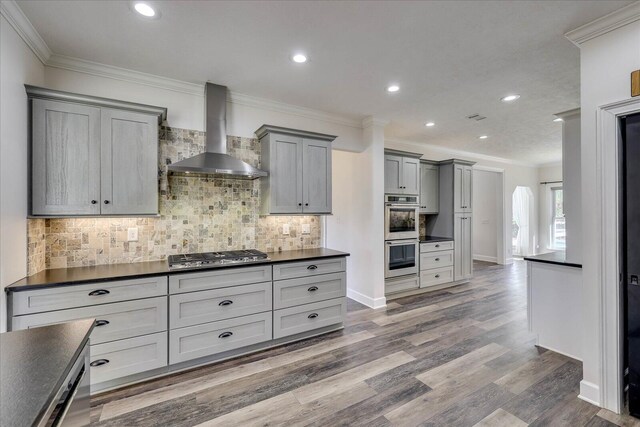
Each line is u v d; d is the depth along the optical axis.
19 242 2.03
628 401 1.98
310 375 2.46
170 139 2.93
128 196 2.47
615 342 1.97
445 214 5.54
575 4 1.84
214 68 2.67
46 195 2.19
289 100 3.44
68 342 1.12
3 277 1.83
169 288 2.41
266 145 3.23
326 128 3.95
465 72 2.76
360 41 2.26
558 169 7.91
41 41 2.21
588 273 2.07
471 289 5.17
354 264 4.50
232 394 2.20
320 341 3.10
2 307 1.83
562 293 2.79
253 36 2.19
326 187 3.52
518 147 6.00
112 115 2.41
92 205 2.34
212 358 2.65
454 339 3.14
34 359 0.99
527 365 2.60
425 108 3.71
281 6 1.86
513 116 4.01
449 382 2.35
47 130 2.19
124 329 2.24
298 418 1.95
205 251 3.11
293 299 3.02
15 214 1.97
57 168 2.23
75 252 2.56
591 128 2.04
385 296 4.60
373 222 4.13
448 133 4.92
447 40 2.25
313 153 3.43
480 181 8.04
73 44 2.27
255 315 2.80
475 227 8.16
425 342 3.07
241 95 3.26
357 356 2.78
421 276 4.92
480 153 6.62
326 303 3.24
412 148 5.64
